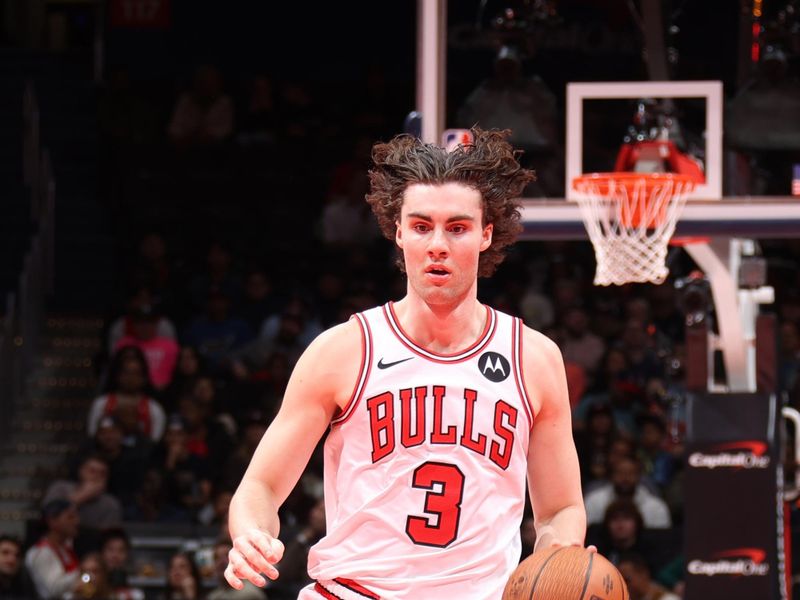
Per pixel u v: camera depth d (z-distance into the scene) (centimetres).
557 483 571
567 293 2289
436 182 529
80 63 3067
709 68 1235
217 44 3052
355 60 3052
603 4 1243
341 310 2331
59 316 2633
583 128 1230
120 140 2819
